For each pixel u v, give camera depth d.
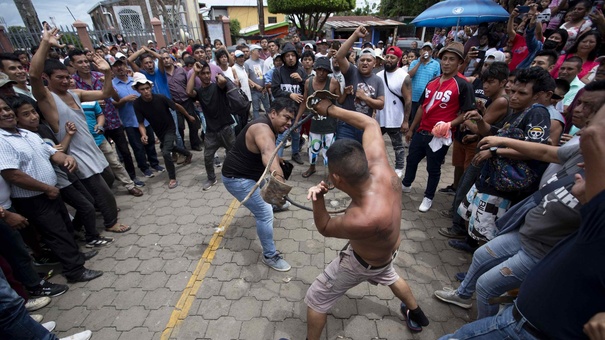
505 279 1.75
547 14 5.96
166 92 5.41
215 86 4.05
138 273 2.87
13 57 3.22
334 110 2.07
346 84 3.92
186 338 2.23
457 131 3.50
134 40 11.84
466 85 3.13
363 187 1.47
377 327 2.28
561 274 1.09
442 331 2.25
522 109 2.26
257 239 3.31
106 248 3.21
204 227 3.55
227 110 4.18
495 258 1.93
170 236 3.39
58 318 2.42
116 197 4.30
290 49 4.65
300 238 3.30
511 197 2.24
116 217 3.50
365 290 2.60
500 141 1.99
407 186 4.10
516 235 1.86
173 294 2.62
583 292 1.02
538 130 2.00
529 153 1.88
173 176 4.54
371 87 3.77
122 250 3.18
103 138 3.89
